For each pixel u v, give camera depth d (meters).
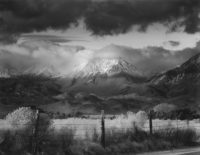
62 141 18.84
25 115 18.00
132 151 22.05
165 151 22.98
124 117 30.86
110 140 22.19
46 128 18.00
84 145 19.66
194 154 21.17
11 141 16.81
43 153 17.34
